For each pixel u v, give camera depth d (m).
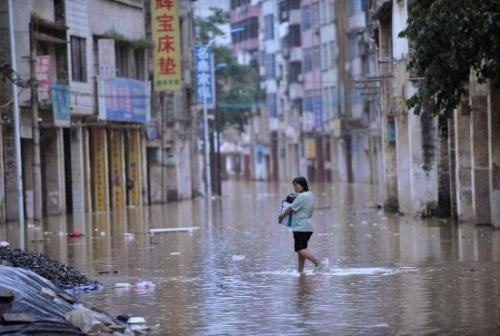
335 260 33.09
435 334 20.09
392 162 60.34
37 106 58.69
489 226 44.19
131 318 22.08
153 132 86.31
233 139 190.75
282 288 26.72
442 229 43.81
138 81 82.06
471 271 29.02
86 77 73.25
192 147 101.69
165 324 21.89
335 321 21.67
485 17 35.44
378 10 60.22
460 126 46.00
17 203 61.16
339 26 125.06
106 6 77.75
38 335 19.23
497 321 21.16
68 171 72.19
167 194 91.50
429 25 36.16
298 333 20.53
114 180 79.50
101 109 74.50
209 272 30.80
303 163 149.75
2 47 61.28
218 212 66.44
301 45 147.00
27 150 65.75
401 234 42.19
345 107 124.38
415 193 51.28
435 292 25.19
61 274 27.88
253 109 155.88
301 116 149.25
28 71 63.84
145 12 87.69
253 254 35.97
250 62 173.88
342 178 131.00
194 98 104.31
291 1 147.25
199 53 104.06
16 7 64.12
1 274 21.52
